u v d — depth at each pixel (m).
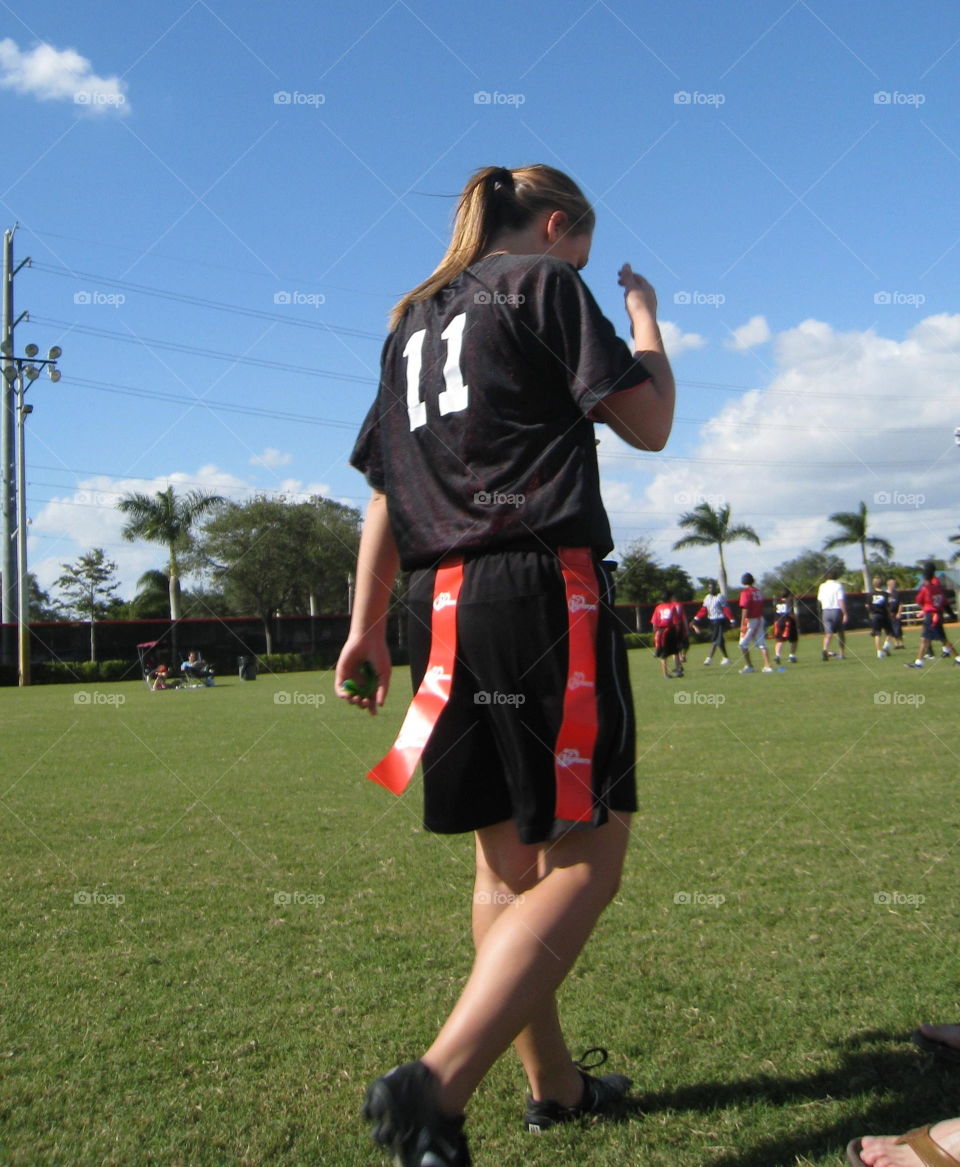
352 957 2.96
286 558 39.12
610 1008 2.50
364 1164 1.80
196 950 3.05
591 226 2.03
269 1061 2.24
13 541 31.11
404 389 1.90
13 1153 1.84
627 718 1.72
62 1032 2.42
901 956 2.80
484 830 1.86
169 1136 1.90
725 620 21.69
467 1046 1.48
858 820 4.66
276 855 4.43
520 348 1.72
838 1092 2.04
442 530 1.77
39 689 27.23
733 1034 2.33
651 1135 1.90
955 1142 1.68
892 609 24.12
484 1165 1.80
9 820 5.41
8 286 29.78
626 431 1.75
